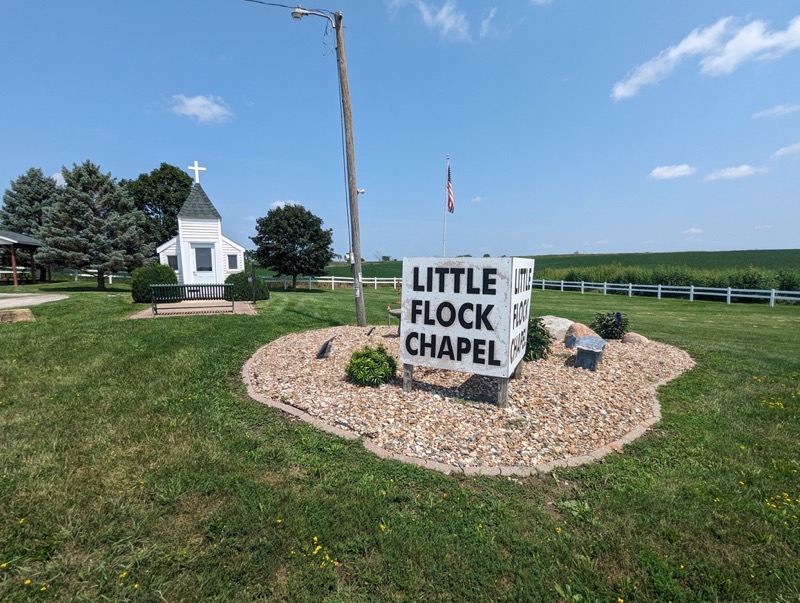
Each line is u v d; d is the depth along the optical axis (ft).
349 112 27.45
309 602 6.58
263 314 35.88
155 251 70.49
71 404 14.38
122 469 10.10
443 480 10.05
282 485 9.70
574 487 9.94
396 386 16.47
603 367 20.13
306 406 14.60
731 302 64.54
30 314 30.78
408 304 15.49
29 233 100.27
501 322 14.10
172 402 14.79
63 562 7.16
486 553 7.66
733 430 13.42
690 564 7.41
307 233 80.84
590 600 6.68
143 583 6.81
